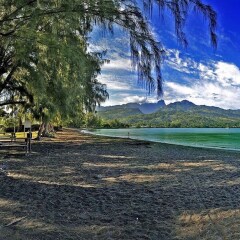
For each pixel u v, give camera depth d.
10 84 12.59
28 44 5.20
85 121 32.53
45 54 5.89
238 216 4.99
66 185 7.52
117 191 6.98
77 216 4.95
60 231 4.21
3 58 7.55
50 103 8.27
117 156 15.41
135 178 8.87
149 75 4.66
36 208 5.32
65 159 13.27
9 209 5.21
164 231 4.30
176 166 11.87
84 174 9.34
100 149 19.97
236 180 8.76
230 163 13.07
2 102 14.12
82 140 31.11
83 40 6.06
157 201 6.08
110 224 4.58
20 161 11.98
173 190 7.22
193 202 6.02
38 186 7.26
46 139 28.61
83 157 14.44
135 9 4.42
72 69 6.28
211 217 4.96
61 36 5.66
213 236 4.09
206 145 26.64
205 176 9.48
